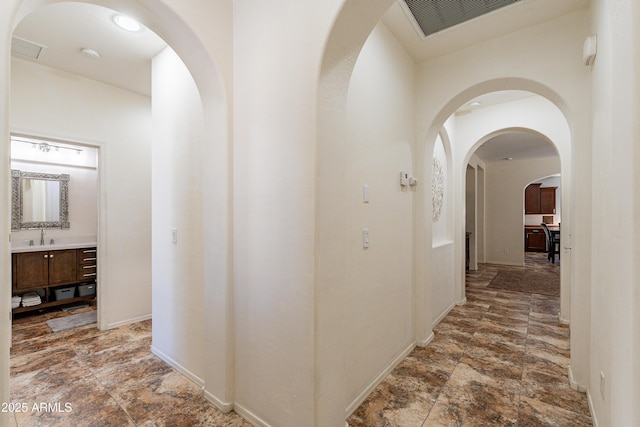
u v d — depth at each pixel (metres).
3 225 1.04
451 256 3.83
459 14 2.12
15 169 3.83
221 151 1.83
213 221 1.88
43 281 3.72
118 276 3.27
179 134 2.34
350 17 1.38
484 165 7.78
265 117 1.64
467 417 1.80
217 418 1.78
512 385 2.13
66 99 2.96
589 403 1.85
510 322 3.38
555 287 5.06
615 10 1.02
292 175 1.51
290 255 1.51
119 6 1.48
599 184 1.61
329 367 1.52
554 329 3.18
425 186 2.77
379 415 1.82
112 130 3.25
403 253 2.55
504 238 7.67
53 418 1.79
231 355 1.83
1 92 1.04
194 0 1.63
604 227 1.46
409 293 2.65
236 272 1.81
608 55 1.36
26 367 2.39
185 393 2.04
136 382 2.18
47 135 2.85
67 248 3.90
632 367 0.84
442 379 2.21
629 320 0.90
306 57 1.45
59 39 2.40
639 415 0.82
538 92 2.38
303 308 1.47
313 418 1.44
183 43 1.73
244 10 1.77
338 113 1.56
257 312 1.68
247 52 1.74
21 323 3.37
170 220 2.42
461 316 3.59
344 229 1.61
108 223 3.20
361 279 1.98
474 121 3.98
